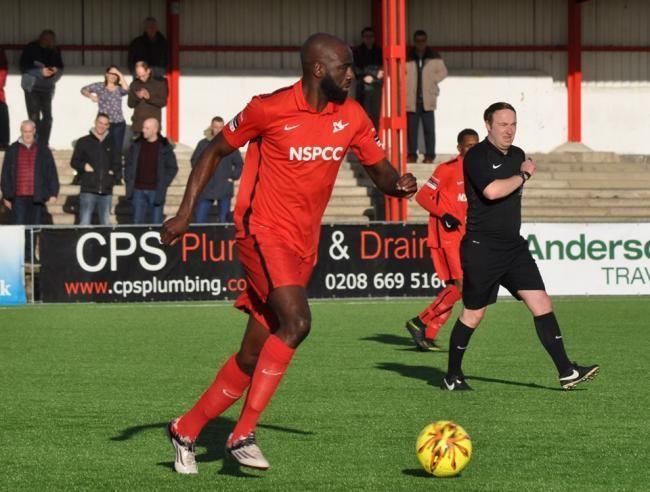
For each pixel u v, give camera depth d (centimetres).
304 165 914
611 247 2820
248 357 924
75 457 1016
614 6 4347
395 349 1847
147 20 3669
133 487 897
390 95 3381
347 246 2739
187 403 1313
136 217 3014
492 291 1378
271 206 923
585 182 3922
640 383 1462
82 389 1423
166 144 3014
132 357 1745
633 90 4372
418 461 966
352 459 1002
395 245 2756
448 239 1783
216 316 2400
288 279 901
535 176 3925
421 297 2766
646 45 4369
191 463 944
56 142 4056
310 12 4188
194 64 4147
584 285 2808
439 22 4266
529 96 4297
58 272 2681
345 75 904
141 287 2700
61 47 4053
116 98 3441
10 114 4016
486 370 1589
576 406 1283
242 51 4166
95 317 2381
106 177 3058
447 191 1772
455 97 4269
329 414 1232
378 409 1264
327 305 2634
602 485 905
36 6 4041
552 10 4312
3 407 1288
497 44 4288
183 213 914
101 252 2691
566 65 4331
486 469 961
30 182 2962
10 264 2669
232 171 3170
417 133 3834
